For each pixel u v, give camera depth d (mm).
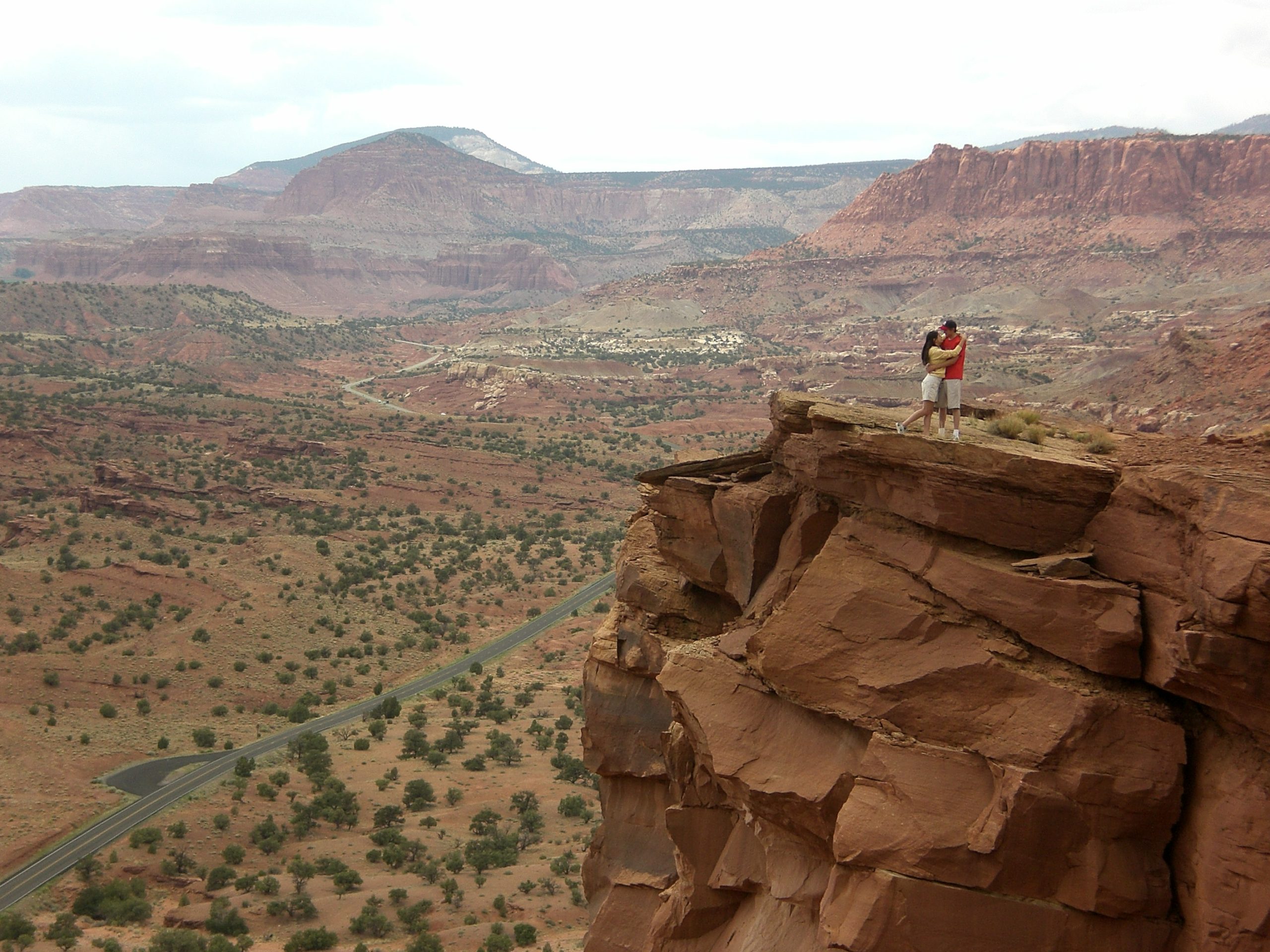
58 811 74938
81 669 103688
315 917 60250
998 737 13750
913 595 15078
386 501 187125
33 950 55656
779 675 15766
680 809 19266
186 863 68062
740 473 20234
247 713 98312
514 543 164000
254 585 133625
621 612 23484
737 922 18188
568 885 62938
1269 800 12133
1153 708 13422
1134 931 13023
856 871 14312
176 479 188625
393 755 87688
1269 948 11922
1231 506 12141
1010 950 13312
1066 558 14016
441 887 62781
